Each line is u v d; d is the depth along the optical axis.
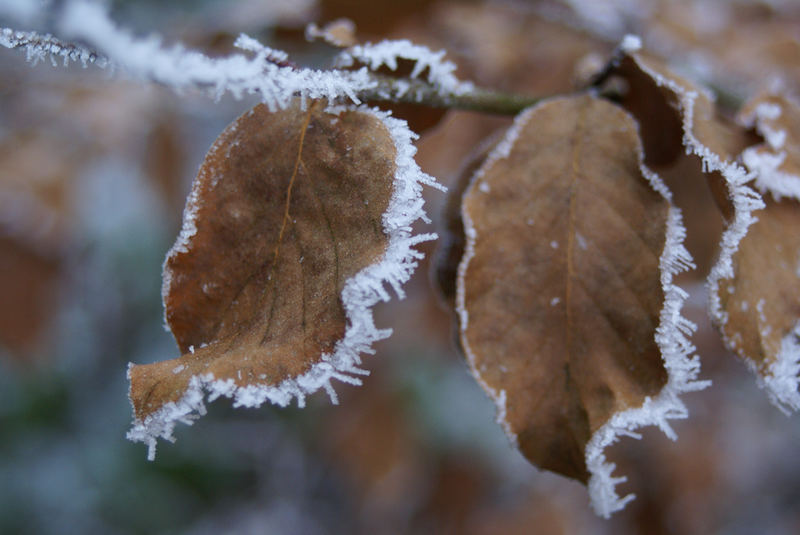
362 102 0.28
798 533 0.84
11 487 0.83
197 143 0.68
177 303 0.27
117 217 0.83
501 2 0.40
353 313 0.26
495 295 0.28
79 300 0.82
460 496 0.61
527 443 0.27
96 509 0.85
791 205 0.28
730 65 0.42
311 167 0.27
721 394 0.58
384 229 0.26
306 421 0.88
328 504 0.90
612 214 0.28
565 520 0.59
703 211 0.33
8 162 0.52
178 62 0.26
